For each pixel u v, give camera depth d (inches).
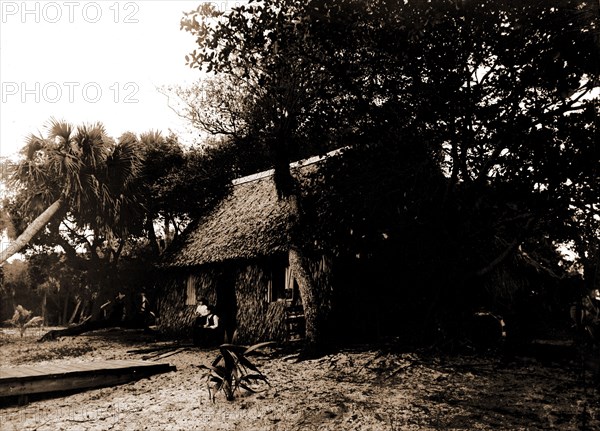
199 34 313.3
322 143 336.2
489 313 392.5
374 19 268.8
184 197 813.9
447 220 275.3
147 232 886.4
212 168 816.3
